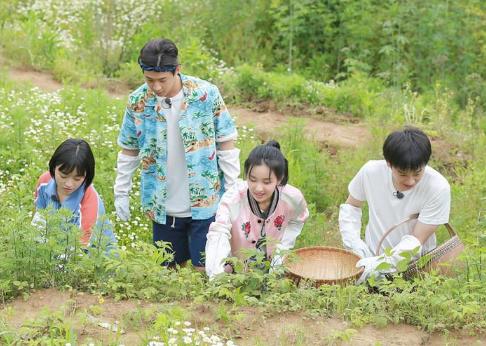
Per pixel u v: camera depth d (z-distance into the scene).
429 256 5.69
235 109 11.59
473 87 13.32
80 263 5.29
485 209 8.20
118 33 13.87
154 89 6.05
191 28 14.48
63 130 9.24
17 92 10.70
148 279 5.30
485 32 13.70
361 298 5.29
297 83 11.85
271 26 14.79
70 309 4.93
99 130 9.42
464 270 5.73
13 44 12.74
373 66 14.14
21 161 8.57
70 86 10.97
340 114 11.65
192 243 6.58
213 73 12.31
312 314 5.02
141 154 6.41
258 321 4.94
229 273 5.73
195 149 6.29
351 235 6.18
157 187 6.43
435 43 13.63
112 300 5.11
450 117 11.51
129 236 7.47
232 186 5.96
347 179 8.96
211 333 4.75
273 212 5.84
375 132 10.18
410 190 5.89
